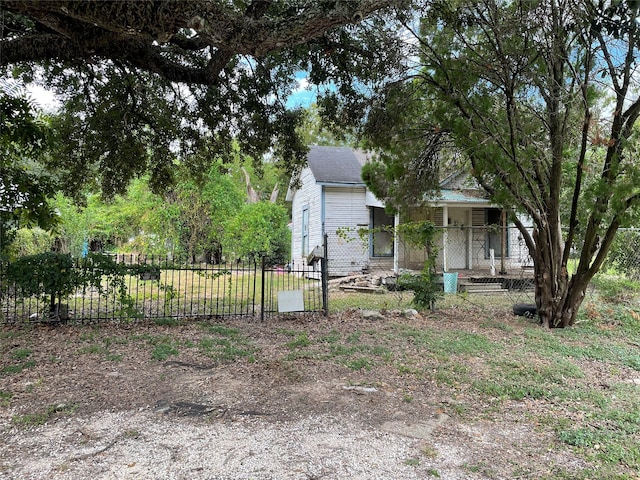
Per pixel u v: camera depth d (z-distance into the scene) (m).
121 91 8.33
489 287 12.76
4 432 3.28
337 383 4.47
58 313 7.25
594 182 7.04
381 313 8.39
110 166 9.75
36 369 4.80
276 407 3.84
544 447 3.18
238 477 2.68
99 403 3.87
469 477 2.74
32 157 7.85
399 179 9.34
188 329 7.06
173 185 12.12
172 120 9.40
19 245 12.35
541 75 6.77
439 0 5.97
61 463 2.83
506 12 6.25
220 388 4.29
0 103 6.71
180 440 3.18
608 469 2.85
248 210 18.69
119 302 7.92
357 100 7.90
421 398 4.12
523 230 7.95
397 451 3.07
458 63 6.86
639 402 4.11
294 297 8.04
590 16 5.54
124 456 2.93
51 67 8.02
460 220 15.22
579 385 4.56
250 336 6.59
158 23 3.70
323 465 2.85
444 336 6.56
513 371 4.93
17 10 4.04
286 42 4.02
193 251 18.20
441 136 8.48
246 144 9.74
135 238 18.23
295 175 10.68
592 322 7.91
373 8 3.92
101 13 3.59
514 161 6.93
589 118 6.64
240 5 5.56
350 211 15.33
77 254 15.75
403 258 15.31
